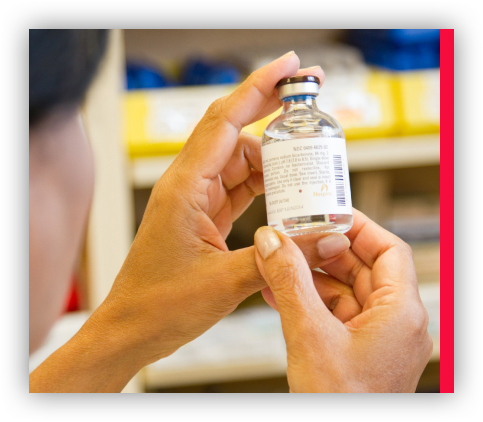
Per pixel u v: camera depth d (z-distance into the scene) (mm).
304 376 629
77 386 783
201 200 735
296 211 678
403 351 669
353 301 861
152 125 1383
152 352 795
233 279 712
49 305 1058
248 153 886
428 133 1437
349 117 1414
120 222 1276
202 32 1746
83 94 1019
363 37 1675
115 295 778
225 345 1396
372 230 832
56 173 1012
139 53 1721
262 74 734
